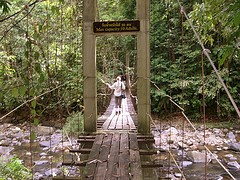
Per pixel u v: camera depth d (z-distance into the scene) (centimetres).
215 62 818
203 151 614
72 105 680
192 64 880
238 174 472
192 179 445
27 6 136
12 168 362
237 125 847
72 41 598
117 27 346
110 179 204
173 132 752
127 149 274
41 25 158
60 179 218
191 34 834
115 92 585
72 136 654
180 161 536
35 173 445
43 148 624
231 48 129
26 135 764
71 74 586
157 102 943
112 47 1077
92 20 349
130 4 1021
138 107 348
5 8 161
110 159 246
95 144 295
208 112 931
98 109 773
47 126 740
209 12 239
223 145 675
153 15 929
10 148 633
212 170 495
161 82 926
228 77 802
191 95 909
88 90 352
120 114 568
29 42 140
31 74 139
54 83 437
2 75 311
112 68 1160
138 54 347
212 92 814
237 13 118
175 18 807
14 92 123
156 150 285
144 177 294
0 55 416
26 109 831
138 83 349
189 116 926
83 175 213
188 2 685
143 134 341
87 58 351
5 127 834
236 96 873
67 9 513
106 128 383
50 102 465
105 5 1091
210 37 314
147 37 346
